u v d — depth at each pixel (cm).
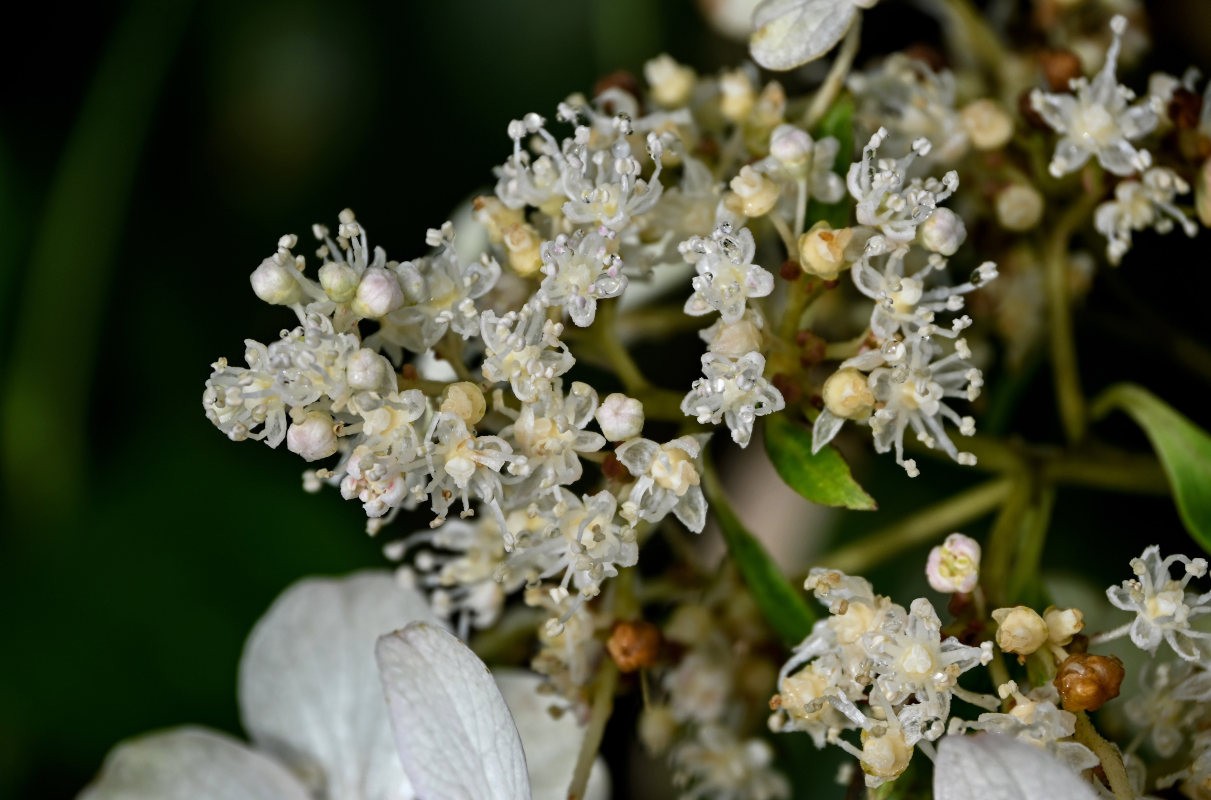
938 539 33
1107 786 28
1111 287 33
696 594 31
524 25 35
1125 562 33
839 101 30
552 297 28
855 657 28
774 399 28
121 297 35
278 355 28
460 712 28
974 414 33
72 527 34
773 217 29
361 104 35
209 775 32
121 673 34
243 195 35
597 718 30
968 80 32
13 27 35
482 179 35
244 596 34
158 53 34
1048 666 28
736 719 31
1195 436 30
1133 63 33
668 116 30
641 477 28
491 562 30
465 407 28
